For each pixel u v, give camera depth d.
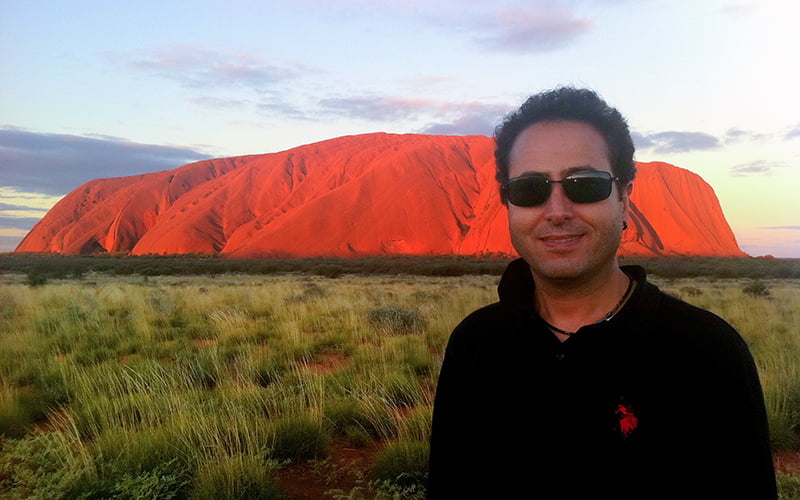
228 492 3.61
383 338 9.77
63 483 3.69
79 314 11.85
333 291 21.11
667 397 0.91
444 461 1.15
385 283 35.41
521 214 1.10
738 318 11.94
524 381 1.01
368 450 4.91
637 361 0.93
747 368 0.93
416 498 3.67
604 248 1.07
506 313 1.09
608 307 1.11
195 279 40.97
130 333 10.63
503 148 1.21
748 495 0.87
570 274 1.06
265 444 4.43
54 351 9.00
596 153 1.08
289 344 9.23
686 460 0.89
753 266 58.12
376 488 3.93
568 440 0.95
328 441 4.88
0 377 7.48
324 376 6.84
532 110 1.14
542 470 0.96
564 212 1.04
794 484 3.69
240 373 7.11
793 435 4.91
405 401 6.07
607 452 0.92
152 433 4.61
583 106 1.11
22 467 4.09
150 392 5.91
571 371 0.96
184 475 4.01
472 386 1.10
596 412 0.93
